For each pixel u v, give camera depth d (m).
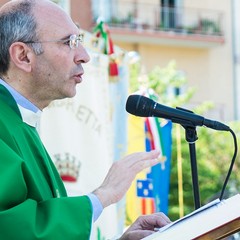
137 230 4.40
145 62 30.83
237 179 24.27
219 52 31.59
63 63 4.18
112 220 6.73
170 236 3.64
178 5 31.48
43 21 4.18
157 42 30.94
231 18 31.95
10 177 3.75
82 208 3.78
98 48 7.42
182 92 30.03
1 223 3.58
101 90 7.05
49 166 4.33
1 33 4.20
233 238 4.92
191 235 3.62
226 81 31.47
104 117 7.05
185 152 21.36
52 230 3.63
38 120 4.50
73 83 4.25
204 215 3.68
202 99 31.14
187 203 21.70
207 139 24.20
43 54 4.16
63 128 6.73
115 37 30.38
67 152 6.73
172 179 21.58
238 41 31.73
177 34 31.00
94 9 28.64
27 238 3.58
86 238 3.73
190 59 31.38
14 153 3.87
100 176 6.85
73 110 6.80
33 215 3.65
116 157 7.81
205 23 31.80
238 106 31.44
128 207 7.98
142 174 7.97
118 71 7.75
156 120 8.12
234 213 3.65
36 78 4.20
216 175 23.95
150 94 8.18
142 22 30.84
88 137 6.86
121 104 7.82
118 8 30.38
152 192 7.96
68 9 26.45
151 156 4.05
